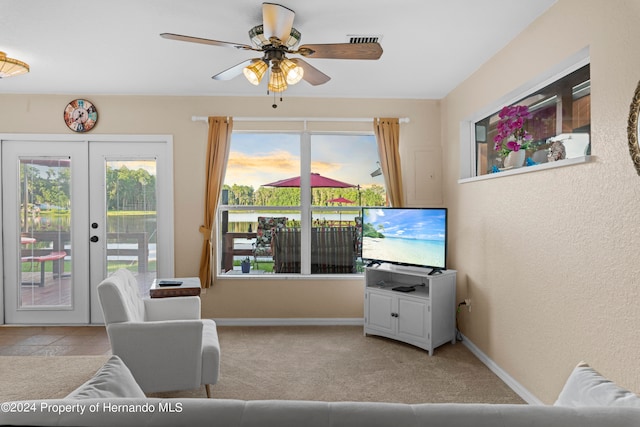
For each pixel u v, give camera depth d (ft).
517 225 9.49
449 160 14.21
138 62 11.23
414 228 12.87
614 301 6.45
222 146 14.47
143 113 14.52
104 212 14.64
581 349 7.25
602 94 6.70
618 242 6.36
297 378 10.18
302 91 14.21
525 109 9.51
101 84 13.28
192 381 8.30
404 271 12.74
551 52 8.18
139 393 4.35
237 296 14.79
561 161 7.60
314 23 8.88
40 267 14.66
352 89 13.92
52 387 9.57
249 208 15.15
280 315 14.85
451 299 12.61
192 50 10.37
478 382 10.03
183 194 14.60
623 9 6.22
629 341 6.15
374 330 13.28
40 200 14.62
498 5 8.14
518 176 9.42
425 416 3.14
